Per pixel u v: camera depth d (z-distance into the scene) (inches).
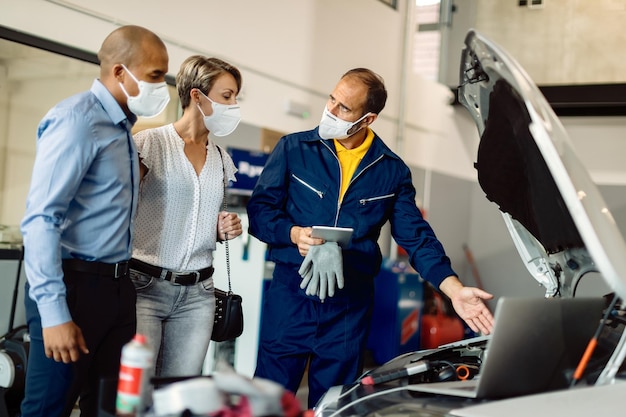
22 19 152.0
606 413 55.7
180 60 190.5
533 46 312.2
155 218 95.1
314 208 106.0
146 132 96.3
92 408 84.7
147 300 94.3
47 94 160.6
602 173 326.3
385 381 73.1
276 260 106.8
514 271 342.0
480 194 352.2
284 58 230.2
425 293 286.4
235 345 197.2
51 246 74.7
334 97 102.7
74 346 75.2
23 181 160.7
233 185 204.5
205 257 99.4
